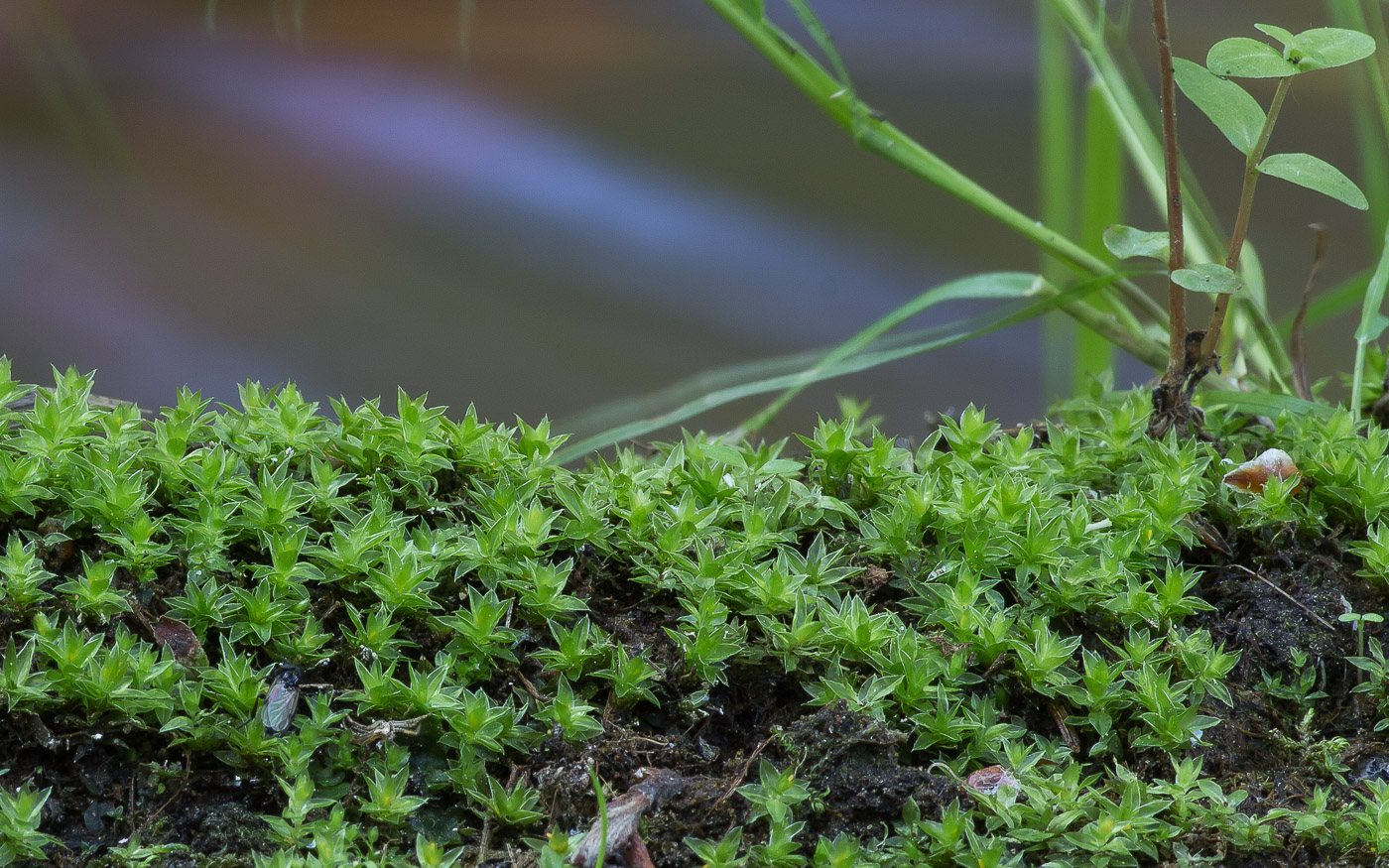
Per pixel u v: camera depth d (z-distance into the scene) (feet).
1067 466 1.30
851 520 1.28
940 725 1.22
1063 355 1.56
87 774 1.21
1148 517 1.27
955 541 1.26
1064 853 1.20
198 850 1.20
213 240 3.93
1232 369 1.40
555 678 1.23
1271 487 1.27
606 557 1.26
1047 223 1.47
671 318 3.71
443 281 3.85
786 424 3.21
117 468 1.24
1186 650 1.24
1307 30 1.25
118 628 1.21
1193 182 1.42
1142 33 3.92
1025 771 1.21
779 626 1.23
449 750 1.22
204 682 1.21
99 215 3.90
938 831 1.20
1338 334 3.21
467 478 1.28
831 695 1.22
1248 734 1.24
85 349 3.33
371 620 1.22
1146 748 1.23
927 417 1.35
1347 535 1.28
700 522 1.26
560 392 3.38
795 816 1.21
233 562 1.24
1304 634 1.26
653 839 1.20
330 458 1.27
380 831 1.20
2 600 1.22
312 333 3.56
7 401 1.27
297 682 1.22
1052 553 1.25
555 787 1.21
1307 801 1.22
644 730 1.23
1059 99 1.46
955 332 1.37
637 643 1.24
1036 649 1.23
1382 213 1.42
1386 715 1.24
